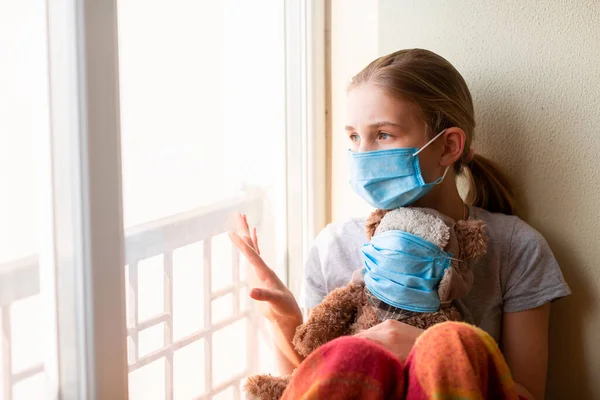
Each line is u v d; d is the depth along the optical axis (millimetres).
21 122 914
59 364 964
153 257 1156
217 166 1263
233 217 1306
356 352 800
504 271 1185
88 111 907
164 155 1161
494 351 819
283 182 1399
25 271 941
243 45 1279
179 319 1225
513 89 1236
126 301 1083
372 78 1119
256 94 1318
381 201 1132
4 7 885
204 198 1244
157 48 1131
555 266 1177
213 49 1228
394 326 997
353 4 1375
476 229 1074
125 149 1098
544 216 1244
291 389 837
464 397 753
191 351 1253
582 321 1235
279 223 1410
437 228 1043
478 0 1245
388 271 1047
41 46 911
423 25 1307
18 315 944
